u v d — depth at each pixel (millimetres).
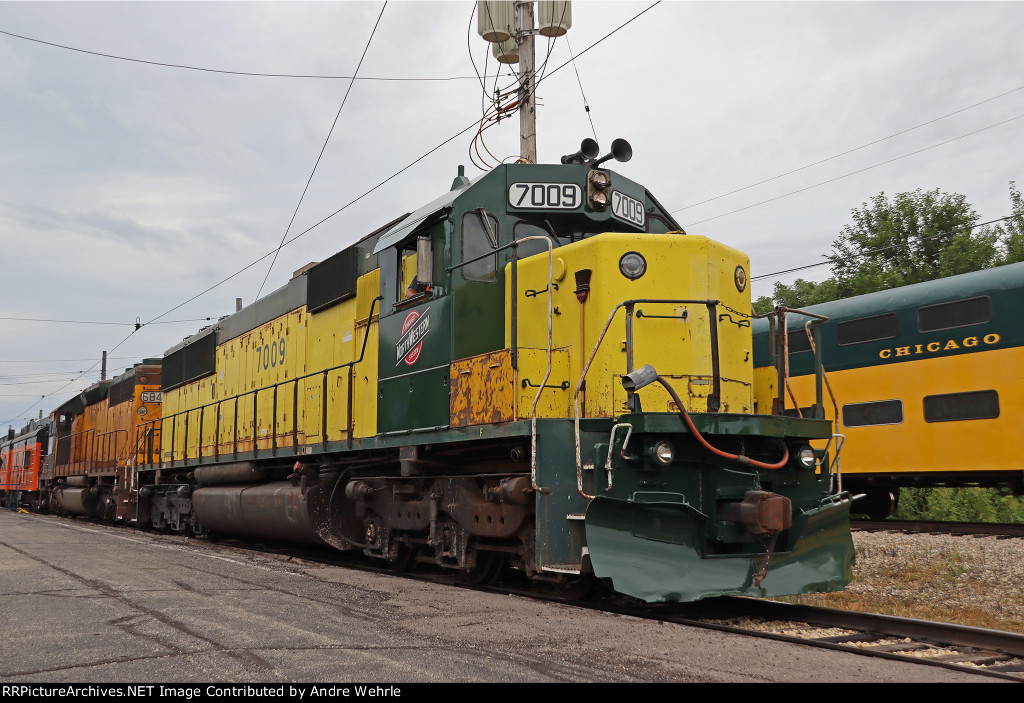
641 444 6750
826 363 14898
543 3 14461
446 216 8523
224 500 14484
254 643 5352
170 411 19500
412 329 9125
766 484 7289
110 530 19359
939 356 13195
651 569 6520
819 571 7332
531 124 14227
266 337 14078
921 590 9203
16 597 7473
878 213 28984
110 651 5188
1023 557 9406
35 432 35875
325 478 11219
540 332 8047
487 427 7680
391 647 5250
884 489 15117
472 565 8383
